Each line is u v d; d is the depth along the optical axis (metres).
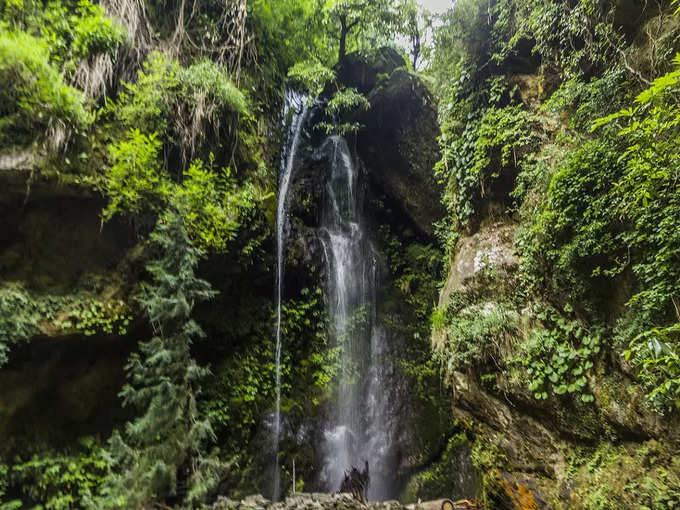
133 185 5.68
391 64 11.12
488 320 5.61
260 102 8.46
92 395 5.79
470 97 7.07
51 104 5.02
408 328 9.85
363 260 10.23
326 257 9.34
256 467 6.89
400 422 8.64
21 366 5.10
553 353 4.99
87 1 6.06
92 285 5.55
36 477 5.07
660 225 3.75
